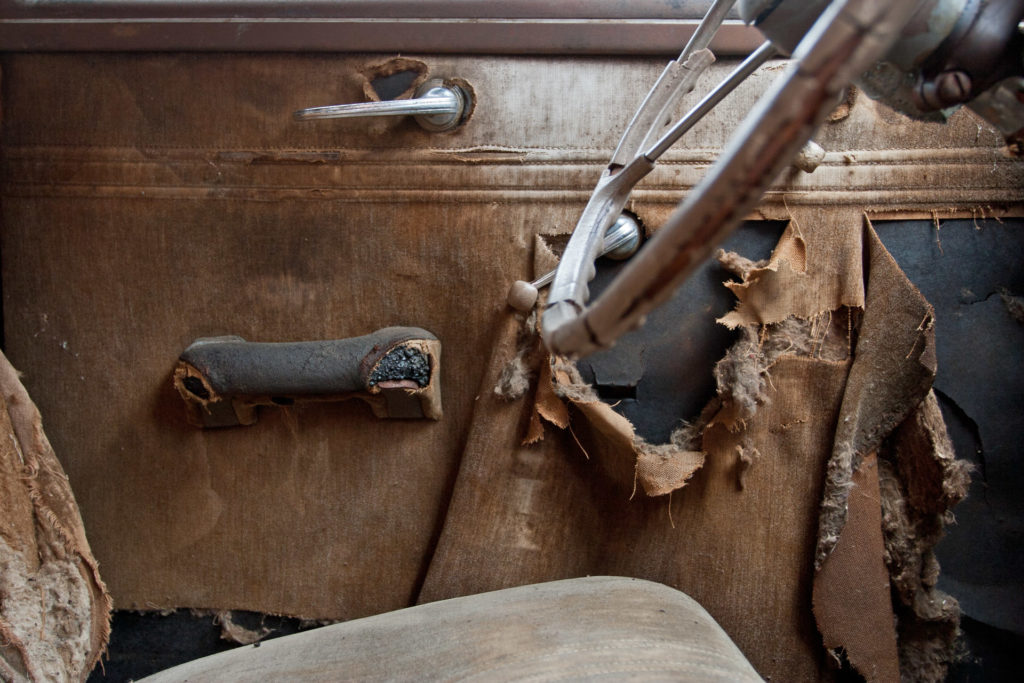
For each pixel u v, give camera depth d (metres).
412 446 0.82
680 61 0.65
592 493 0.81
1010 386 0.79
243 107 0.80
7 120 0.81
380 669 0.65
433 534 0.82
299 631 0.84
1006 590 0.79
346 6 0.78
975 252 0.79
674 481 0.77
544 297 0.79
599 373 0.80
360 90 0.80
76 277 0.82
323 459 0.82
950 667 0.80
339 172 0.80
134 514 0.83
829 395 0.78
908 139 0.78
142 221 0.81
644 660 0.63
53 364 0.83
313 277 0.81
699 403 0.80
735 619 0.79
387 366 0.77
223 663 0.70
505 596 0.73
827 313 0.79
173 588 0.84
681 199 0.79
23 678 0.67
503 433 0.79
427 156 0.80
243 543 0.83
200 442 0.83
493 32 0.78
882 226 0.79
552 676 0.61
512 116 0.79
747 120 0.38
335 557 0.83
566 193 0.79
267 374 0.77
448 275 0.81
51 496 0.73
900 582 0.79
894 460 0.79
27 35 0.79
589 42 0.78
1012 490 0.79
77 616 0.72
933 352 0.75
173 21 0.79
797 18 0.51
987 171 0.78
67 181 0.81
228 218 0.81
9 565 0.70
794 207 0.78
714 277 0.80
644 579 0.78
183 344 0.82
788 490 0.79
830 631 0.77
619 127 0.79
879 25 0.34
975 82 0.49
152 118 0.81
